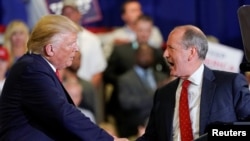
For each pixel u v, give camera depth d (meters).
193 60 5.66
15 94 5.49
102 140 5.47
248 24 5.12
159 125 5.84
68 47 5.54
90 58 10.49
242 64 5.16
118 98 9.84
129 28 11.05
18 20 10.75
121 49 10.48
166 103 5.84
